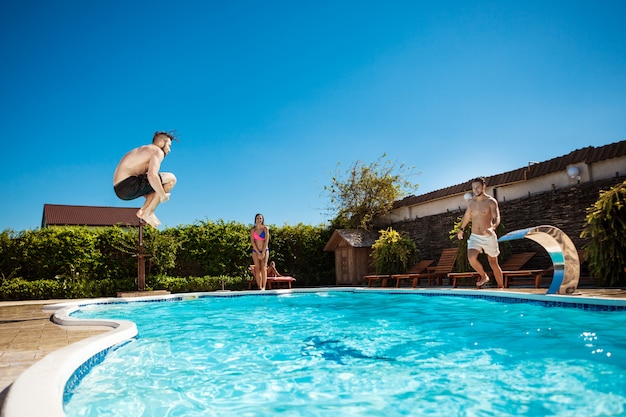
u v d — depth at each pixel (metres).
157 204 6.04
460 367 3.65
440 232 15.61
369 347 4.68
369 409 2.67
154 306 9.58
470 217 10.15
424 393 2.96
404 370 3.62
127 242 15.12
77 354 3.23
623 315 5.66
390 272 14.80
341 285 17.48
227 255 16.70
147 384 3.34
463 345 4.59
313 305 9.39
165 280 14.69
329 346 4.81
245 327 6.38
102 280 14.27
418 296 9.76
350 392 3.06
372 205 19.47
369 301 9.58
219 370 3.79
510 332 5.18
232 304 9.88
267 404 2.83
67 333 4.89
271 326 6.45
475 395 2.87
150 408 2.77
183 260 16.33
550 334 4.89
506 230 13.23
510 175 13.26
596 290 8.27
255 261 12.57
